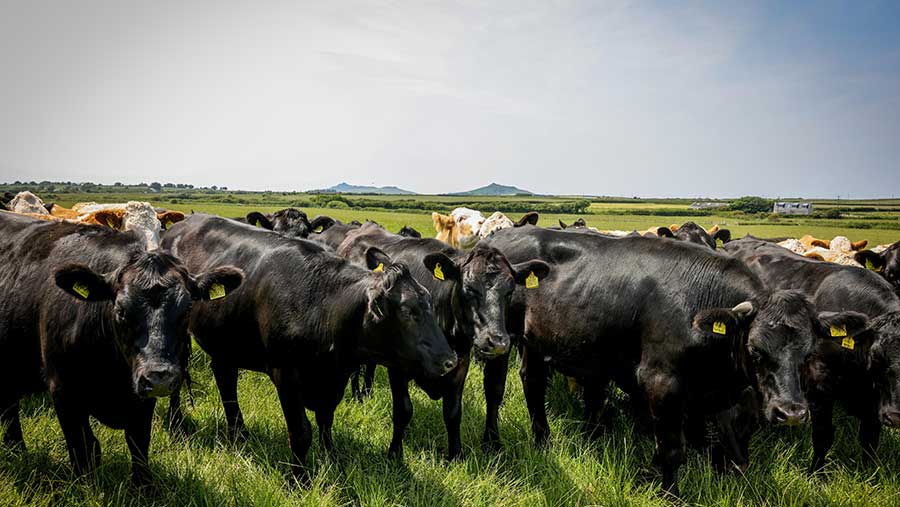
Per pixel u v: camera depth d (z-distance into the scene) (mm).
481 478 5754
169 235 7805
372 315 5391
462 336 6461
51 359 4855
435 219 18672
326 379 5895
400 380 6164
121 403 4984
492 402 6895
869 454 6598
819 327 5047
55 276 4246
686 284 5836
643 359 6023
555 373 8992
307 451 6000
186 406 7312
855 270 6992
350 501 5191
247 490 5047
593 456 6254
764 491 5875
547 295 6844
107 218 11148
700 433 6570
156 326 4344
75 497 4703
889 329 5785
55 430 6129
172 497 4980
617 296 6223
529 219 16078
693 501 5699
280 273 5930
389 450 6348
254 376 8328
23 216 5918
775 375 4945
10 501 4562
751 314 5168
